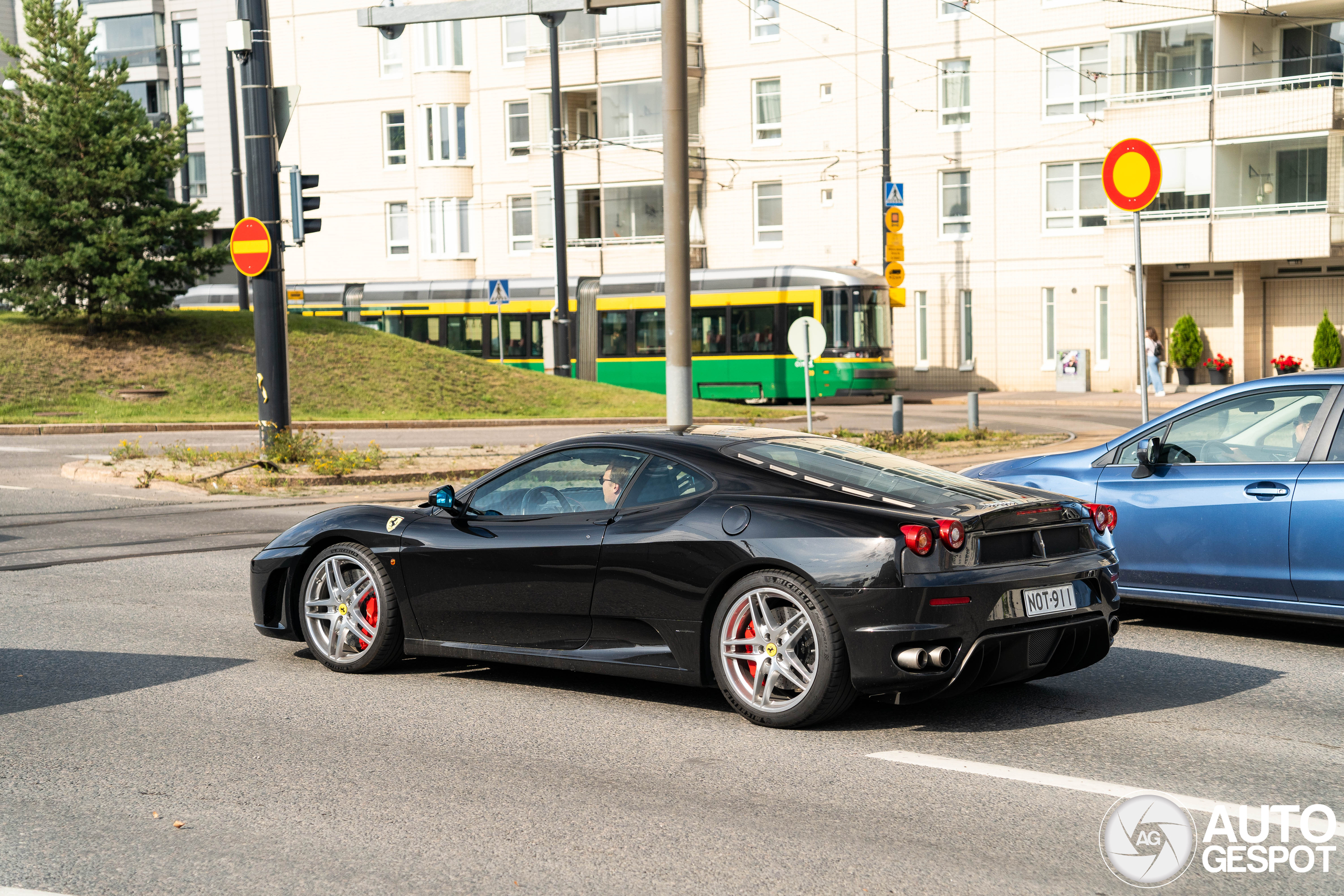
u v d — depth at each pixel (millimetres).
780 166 42531
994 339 39625
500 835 4684
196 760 5645
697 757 5637
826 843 4578
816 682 5832
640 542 6281
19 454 21156
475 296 39188
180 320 32344
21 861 4480
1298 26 35594
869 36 40781
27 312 30344
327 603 7355
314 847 4586
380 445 22531
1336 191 33406
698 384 35906
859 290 34250
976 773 5379
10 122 29766
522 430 26797
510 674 7258
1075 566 6102
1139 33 36031
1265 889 4199
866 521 5824
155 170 30609
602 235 45062
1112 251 36125
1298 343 35750
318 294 41312
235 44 17000
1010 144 39000
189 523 13898
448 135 48375
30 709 6543
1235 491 7785
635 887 4203
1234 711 6379
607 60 44031
